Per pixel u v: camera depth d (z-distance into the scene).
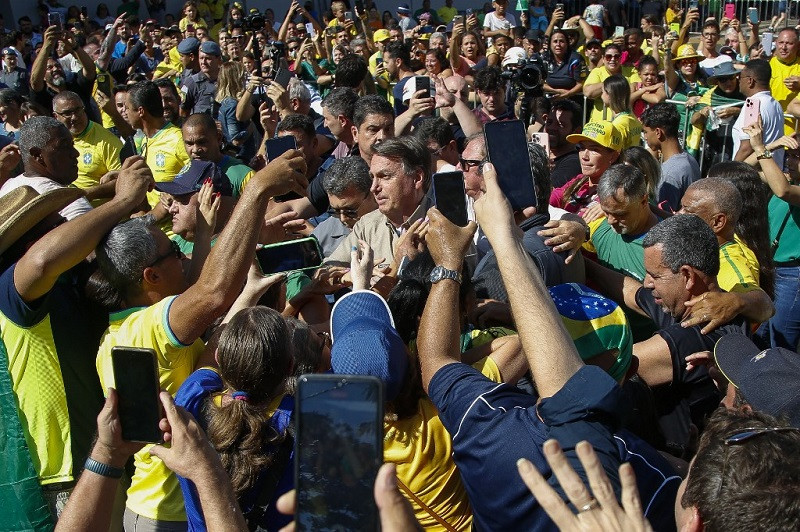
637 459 2.03
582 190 5.61
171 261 3.15
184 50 11.75
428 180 4.23
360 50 12.68
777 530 1.59
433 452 2.54
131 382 2.00
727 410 1.92
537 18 17.62
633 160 5.29
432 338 2.41
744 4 17.00
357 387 1.55
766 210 4.31
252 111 8.27
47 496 3.16
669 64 10.05
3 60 13.34
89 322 3.29
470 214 4.38
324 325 3.54
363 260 3.10
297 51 12.41
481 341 3.04
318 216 5.48
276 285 3.51
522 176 2.76
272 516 2.34
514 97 8.23
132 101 6.67
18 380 3.10
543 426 2.04
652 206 4.83
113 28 10.10
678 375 3.15
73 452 3.16
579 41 14.25
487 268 3.48
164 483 2.84
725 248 3.73
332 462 1.55
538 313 2.18
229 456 2.33
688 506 1.76
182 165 6.54
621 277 3.76
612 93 7.45
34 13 18.98
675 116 6.34
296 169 2.85
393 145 4.12
